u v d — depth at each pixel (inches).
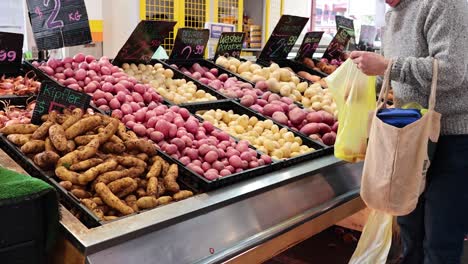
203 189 71.2
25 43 207.2
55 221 52.4
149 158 75.2
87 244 51.8
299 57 161.3
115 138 73.4
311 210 80.4
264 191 74.3
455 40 66.8
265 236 69.6
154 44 119.0
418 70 68.2
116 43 209.2
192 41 130.8
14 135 73.4
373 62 72.7
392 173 69.2
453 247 75.6
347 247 121.2
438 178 75.6
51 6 101.4
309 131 101.6
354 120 84.3
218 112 103.5
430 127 68.1
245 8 267.4
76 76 99.7
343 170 93.3
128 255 54.8
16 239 49.7
